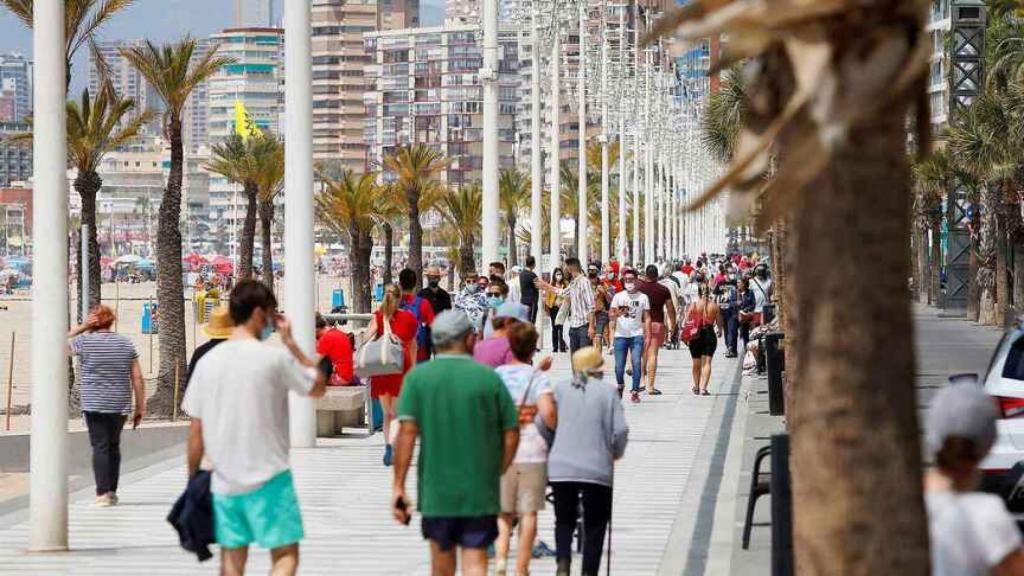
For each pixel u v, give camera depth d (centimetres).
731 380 6944
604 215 14062
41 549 2809
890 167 945
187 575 2580
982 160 10038
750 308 7769
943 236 17575
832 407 951
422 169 16275
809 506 962
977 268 12681
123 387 3369
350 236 16462
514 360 2406
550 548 2848
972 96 10162
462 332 1964
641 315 5988
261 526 1872
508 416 1956
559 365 7544
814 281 953
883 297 948
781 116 902
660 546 2894
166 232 6612
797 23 896
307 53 4284
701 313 6209
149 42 7206
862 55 898
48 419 2809
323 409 4694
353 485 3669
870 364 947
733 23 895
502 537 2388
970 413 1125
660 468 4016
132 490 3625
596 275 7056
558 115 10919
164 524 3125
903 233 953
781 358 4891
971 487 1133
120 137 7288
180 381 6481
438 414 1939
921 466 962
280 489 1884
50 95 2728
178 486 3691
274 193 16512
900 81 898
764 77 968
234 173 15938
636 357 5875
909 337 955
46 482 2816
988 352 8438
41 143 2734
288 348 1922
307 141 4284
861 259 943
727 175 902
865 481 949
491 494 1942
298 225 4300
